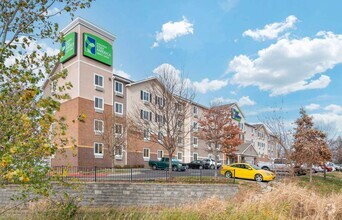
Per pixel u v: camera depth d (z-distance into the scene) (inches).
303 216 274.2
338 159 2165.4
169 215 232.2
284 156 960.3
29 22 222.1
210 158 1814.7
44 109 160.1
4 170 150.8
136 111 1293.1
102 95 1347.2
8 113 158.9
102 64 1378.0
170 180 746.2
